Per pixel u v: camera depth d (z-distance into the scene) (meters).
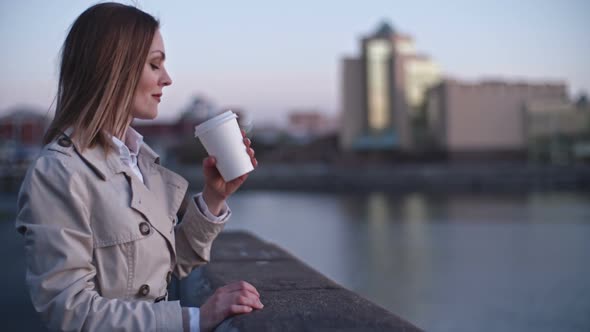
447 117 52.56
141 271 1.50
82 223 1.40
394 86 58.38
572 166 47.16
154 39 1.62
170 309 1.44
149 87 1.61
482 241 16.52
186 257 1.89
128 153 1.61
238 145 1.70
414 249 15.08
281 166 62.84
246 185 50.59
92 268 1.41
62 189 1.39
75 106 1.50
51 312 1.33
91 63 1.51
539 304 9.16
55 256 1.35
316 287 2.21
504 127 53.03
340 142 62.12
